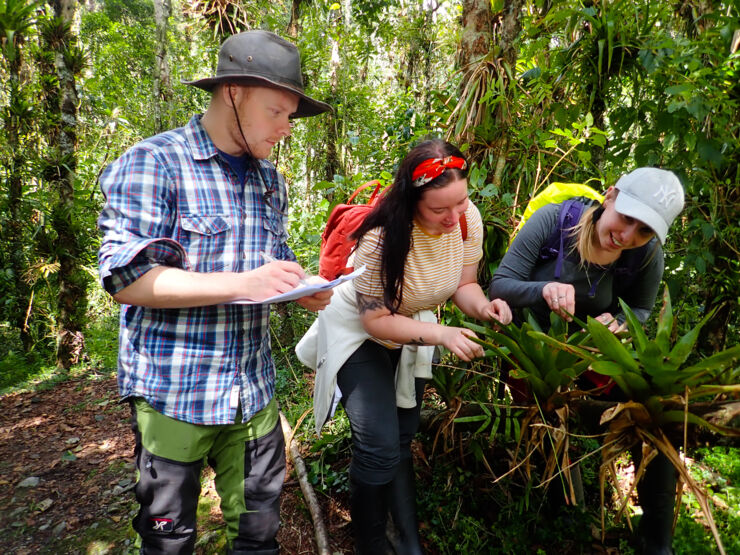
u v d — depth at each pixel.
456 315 2.33
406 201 1.53
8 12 4.07
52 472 2.84
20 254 5.31
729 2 2.19
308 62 5.86
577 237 1.82
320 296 1.46
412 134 3.69
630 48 2.37
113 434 3.31
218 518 2.29
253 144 1.38
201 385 1.39
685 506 2.19
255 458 1.58
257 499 1.58
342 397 1.89
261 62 1.28
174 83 7.32
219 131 1.39
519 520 2.16
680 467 1.42
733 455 2.51
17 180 5.23
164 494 1.41
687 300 2.92
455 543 2.09
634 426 1.60
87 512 2.45
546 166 2.71
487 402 2.19
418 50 7.84
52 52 4.76
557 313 1.80
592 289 1.87
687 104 2.05
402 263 1.59
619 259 1.84
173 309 1.36
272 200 1.59
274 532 1.64
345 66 6.24
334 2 6.53
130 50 9.40
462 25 2.64
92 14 10.40
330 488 2.43
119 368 1.43
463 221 1.75
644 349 1.44
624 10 2.34
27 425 3.52
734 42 2.31
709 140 2.18
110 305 6.19
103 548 2.19
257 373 1.54
